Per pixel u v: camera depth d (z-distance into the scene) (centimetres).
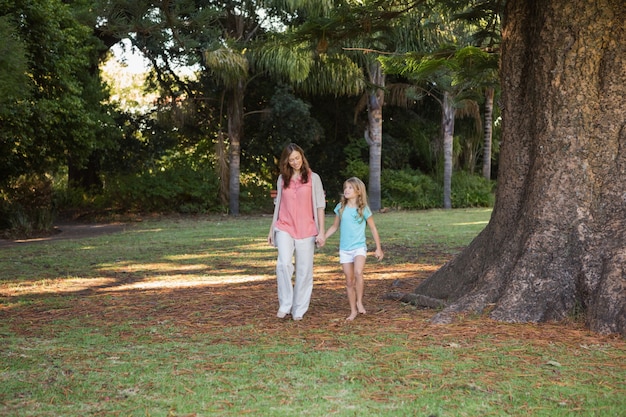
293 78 2459
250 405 405
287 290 668
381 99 2817
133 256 1320
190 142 3073
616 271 596
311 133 2848
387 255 1275
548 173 655
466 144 3466
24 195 2073
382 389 435
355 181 674
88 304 777
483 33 947
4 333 619
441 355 513
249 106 2969
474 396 420
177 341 577
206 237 1733
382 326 621
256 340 576
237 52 2373
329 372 472
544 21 662
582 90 644
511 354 516
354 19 823
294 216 674
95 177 2914
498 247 698
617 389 432
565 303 617
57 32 1820
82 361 513
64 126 1966
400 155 3247
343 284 916
